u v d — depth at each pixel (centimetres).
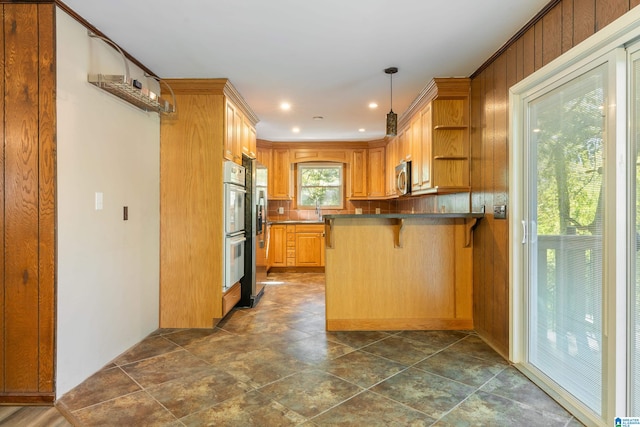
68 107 222
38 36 210
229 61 300
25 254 212
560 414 196
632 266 170
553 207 223
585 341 196
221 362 264
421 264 338
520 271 257
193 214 341
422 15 229
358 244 336
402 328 336
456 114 350
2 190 211
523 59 247
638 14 154
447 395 216
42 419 195
